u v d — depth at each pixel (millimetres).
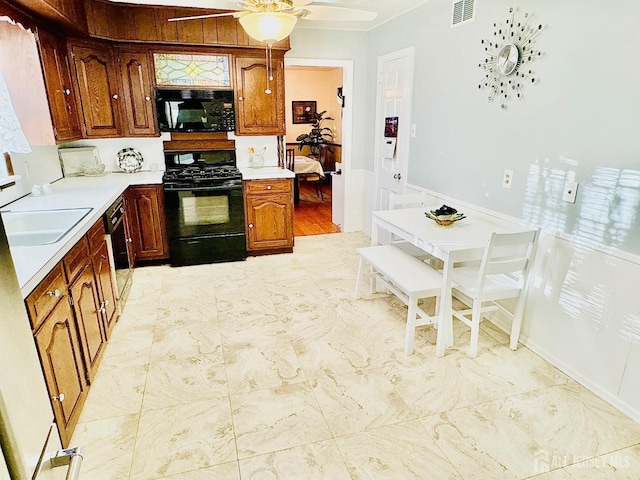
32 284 1442
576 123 2146
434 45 3342
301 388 2205
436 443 1831
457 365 2402
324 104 9219
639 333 1918
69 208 2504
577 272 2213
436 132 3426
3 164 2607
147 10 3590
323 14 2449
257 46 3906
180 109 3928
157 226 3908
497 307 2557
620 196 1954
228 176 3951
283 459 1752
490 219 2857
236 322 2904
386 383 2242
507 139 2637
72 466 814
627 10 1844
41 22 2803
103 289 2512
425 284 2523
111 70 3686
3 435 646
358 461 1739
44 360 1558
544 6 2270
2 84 2508
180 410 2041
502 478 1654
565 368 2328
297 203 7023
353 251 4477
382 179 4543
